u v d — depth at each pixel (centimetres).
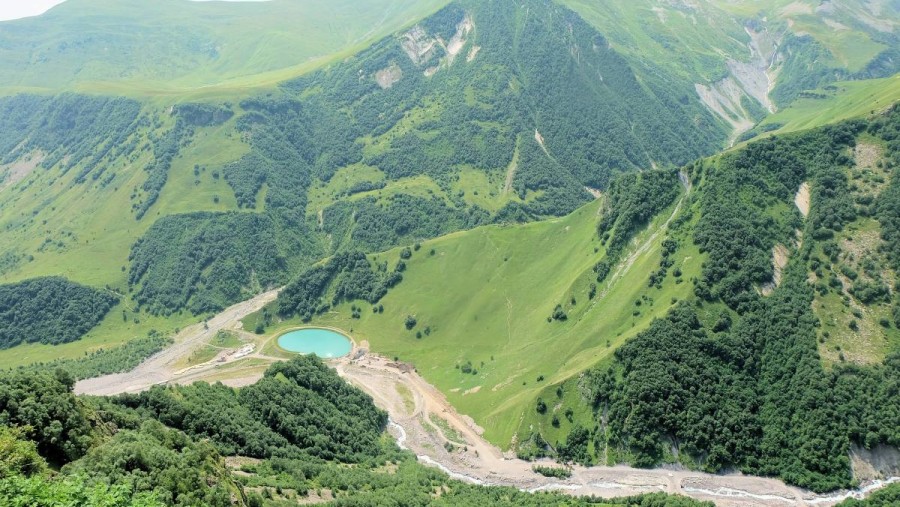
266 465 15575
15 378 11050
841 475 18600
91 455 10219
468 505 16125
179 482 10212
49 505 7375
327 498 14538
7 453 8800
